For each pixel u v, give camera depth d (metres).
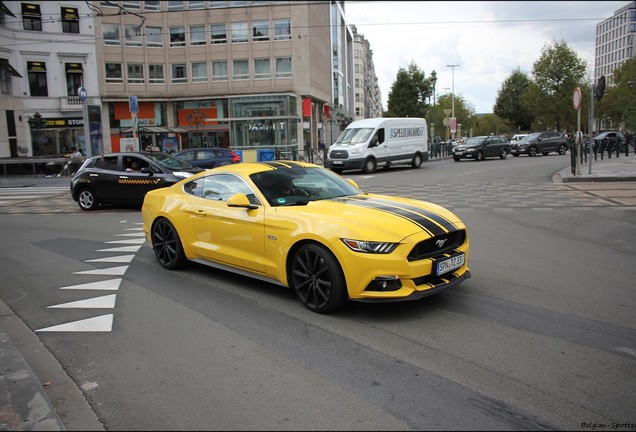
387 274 4.61
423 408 3.30
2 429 3.15
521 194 14.38
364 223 4.86
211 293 5.88
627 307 5.14
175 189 7.04
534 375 3.72
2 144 39.31
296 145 38.09
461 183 18.03
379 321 4.85
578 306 5.19
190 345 4.42
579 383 3.59
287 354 4.17
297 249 5.23
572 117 61.19
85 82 43.59
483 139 34.59
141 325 4.94
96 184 13.91
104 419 3.30
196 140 46.47
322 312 5.05
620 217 10.43
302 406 3.36
